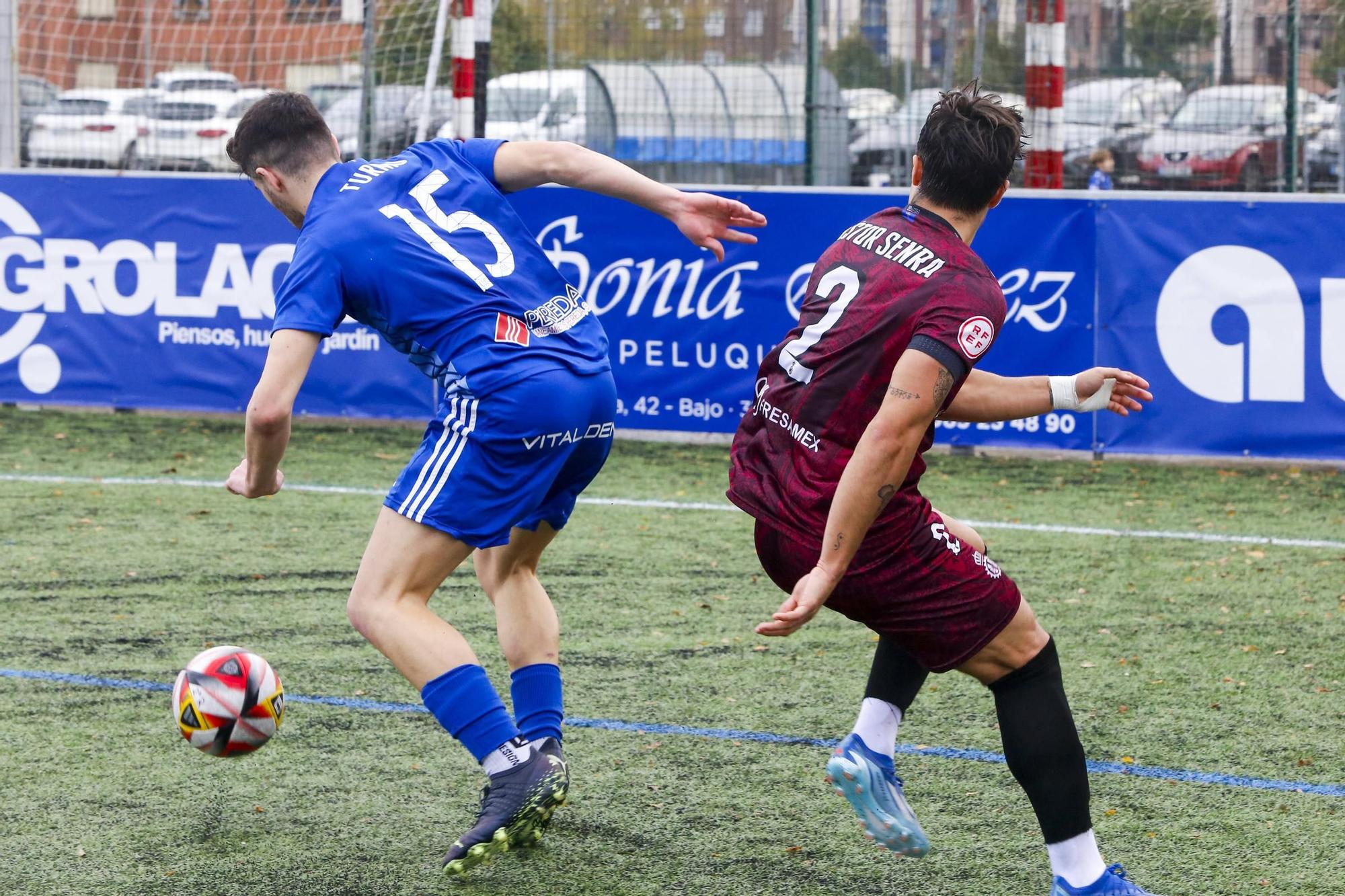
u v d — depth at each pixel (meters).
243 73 33.06
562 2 30.20
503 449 7.36
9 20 24.89
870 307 6.58
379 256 7.36
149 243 21.88
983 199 6.78
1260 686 10.90
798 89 28.58
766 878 7.64
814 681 11.03
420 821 8.38
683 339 20.59
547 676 8.45
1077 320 19.48
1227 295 18.95
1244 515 16.80
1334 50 28.52
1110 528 16.17
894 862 7.84
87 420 22.52
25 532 15.65
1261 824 8.33
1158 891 7.46
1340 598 13.36
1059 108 24.36
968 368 6.38
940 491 18.14
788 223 20.09
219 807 8.54
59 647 11.73
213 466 19.28
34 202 22.09
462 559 7.58
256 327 21.75
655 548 15.20
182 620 12.51
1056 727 6.83
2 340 22.42
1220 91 29.34
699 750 9.55
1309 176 28.91
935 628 6.73
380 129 29.75
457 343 7.39
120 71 33.09
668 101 28.58
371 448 20.53
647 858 7.89
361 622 7.43
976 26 30.38
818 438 6.70
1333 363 18.70
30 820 8.30
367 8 26.78
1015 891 7.49
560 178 7.95
